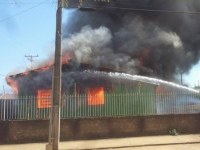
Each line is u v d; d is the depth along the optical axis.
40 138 18.23
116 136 19.23
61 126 18.62
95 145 17.14
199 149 15.79
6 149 16.47
